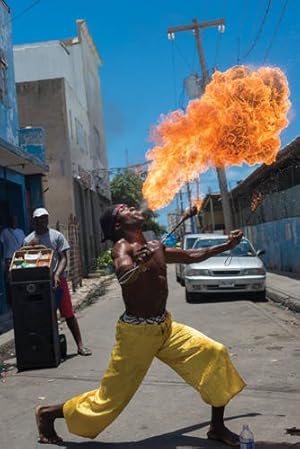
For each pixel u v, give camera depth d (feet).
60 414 16.01
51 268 26.76
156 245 15.14
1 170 52.01
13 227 44.32
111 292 70.44
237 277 47.93
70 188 91.71
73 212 91.45
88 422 14.83
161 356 15.16
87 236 102.73
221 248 15.99
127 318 14.75
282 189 71.26
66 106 93.20
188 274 49.14
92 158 120.88
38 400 21.53
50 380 24.30
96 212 119.44
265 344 29.37
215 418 15.51
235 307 44.21
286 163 66.08
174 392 21.07
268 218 80.74
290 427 16.58
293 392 20.22
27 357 26.48
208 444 15.57
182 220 16.42
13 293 26.55
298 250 65.05
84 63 123.13
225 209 76.48
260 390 20.71
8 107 55.52
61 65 117.29
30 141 61.98
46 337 26.53
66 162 92.17
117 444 16.16
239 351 28.04
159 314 14.82
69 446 16.20
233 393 14.84
